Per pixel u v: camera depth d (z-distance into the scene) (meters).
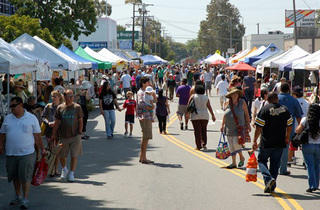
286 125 9.41
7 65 15.24
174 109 30.30
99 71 41.94
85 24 48.12
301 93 12.41
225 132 12.15
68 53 27.95
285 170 11.27
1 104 15.84
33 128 8.66
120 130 20.44
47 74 19.86
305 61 22.36
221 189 9.80
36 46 22.27
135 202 8.75
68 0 46.75
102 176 11.22
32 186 10.23
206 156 14.03
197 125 15.13
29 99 11.83
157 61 63.75
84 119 17.81
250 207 8.35
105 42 75.38
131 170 11.94
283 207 8.34
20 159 8.47
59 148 10.70
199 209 8.24
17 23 35.75
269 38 98.69
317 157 9.52
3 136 8.62
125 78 35.88
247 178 9.92
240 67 33.16
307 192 9.52
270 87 25.22
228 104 12.06
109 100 17.70
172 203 8.66
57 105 11.88
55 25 46.28
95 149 15.41
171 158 13.71
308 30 64.31
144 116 12.84
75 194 9.45
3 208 8.44
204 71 40.31
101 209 8.28
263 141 9.42
